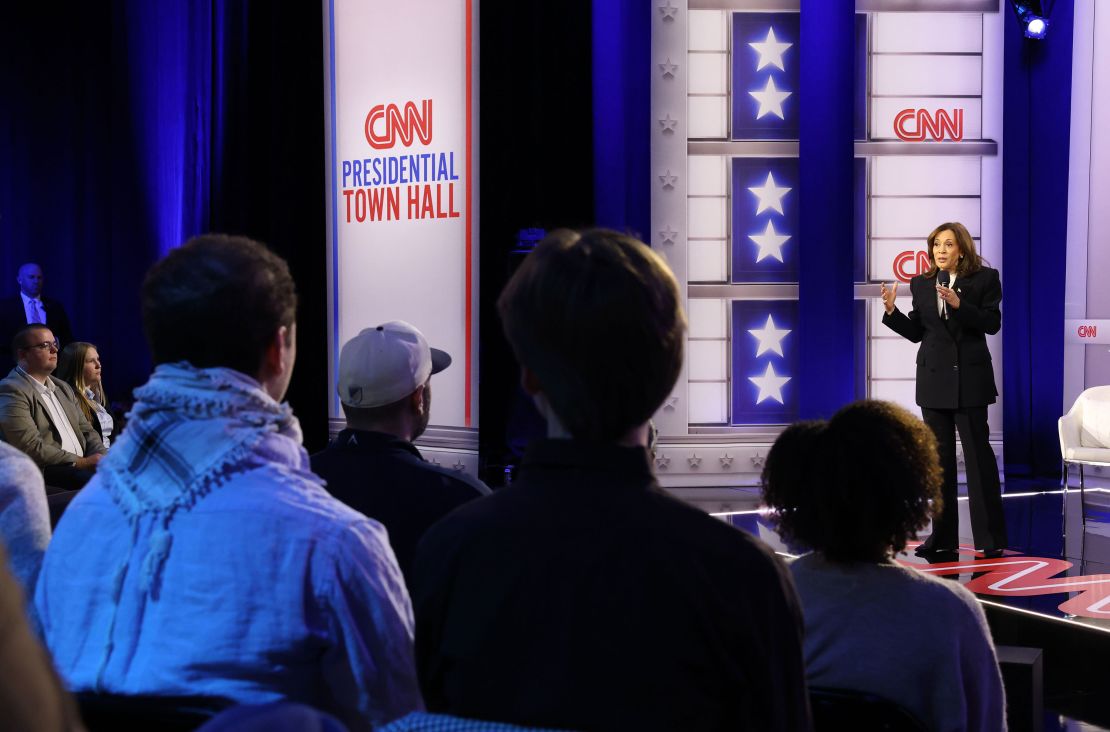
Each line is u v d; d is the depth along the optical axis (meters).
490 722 0.76
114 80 7.98
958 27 6.50
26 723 0.42
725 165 6.52
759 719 0.82
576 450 0.86
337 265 6.16
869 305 6.54
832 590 1.52
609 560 0.81
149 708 0.98
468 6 5.58
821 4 6.27
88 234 8.27
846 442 1.54
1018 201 6.63
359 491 1.82
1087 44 6.61
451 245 5.70
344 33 6.02
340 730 0.56
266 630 1.04
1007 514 5.50
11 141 8.20
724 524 0.85
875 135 6.52
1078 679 3.35
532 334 0.87
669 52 6.47
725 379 6.57
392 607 1.09
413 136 5.81
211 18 7.64
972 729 1.49
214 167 7.70
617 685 0.79
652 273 0.87
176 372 1.11
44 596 1.11
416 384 1.90
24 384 4.69
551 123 7.20
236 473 1.09
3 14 8.11
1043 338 6.73
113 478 1.10
